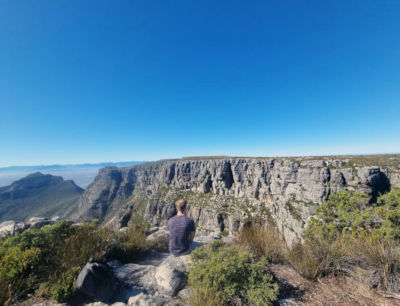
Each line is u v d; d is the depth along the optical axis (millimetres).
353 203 9391
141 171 183250
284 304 3393
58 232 5547
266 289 3412
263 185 89875
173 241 5500
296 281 4215
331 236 5898
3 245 4910
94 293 3469
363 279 3939
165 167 143625
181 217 5637
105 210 181625
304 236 5879
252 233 5980
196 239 8094
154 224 116125
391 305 3270
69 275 3902
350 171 58375
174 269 4336
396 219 6648
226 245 5480
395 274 3766
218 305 3232
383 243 4535
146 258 6887
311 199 61188
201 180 117562
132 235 7457
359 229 7387
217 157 129625
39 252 4449
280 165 81812
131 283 4324
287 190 75375
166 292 3850
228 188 106750
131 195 189375
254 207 85188
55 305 3482
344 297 3553
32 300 3633
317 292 3754
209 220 92812
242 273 3729
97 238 5754
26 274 4141
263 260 4301
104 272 3756
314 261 4469
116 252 6148
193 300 3383
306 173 66312
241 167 101688
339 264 4328
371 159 62906
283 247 5465
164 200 120812
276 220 68438
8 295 3539
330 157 72125
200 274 3781
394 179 53250
